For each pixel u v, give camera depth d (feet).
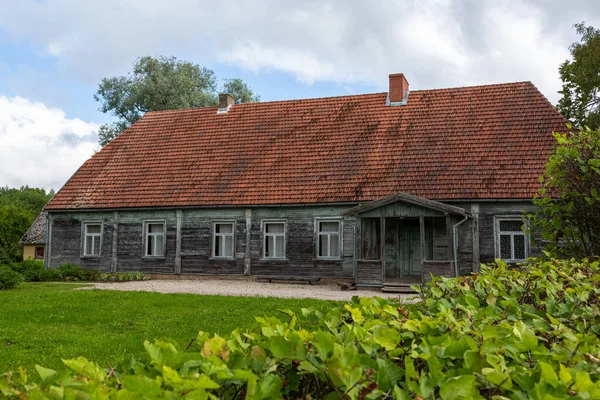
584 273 19.36
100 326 37.19
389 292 61.52
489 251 66.59
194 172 82.89
